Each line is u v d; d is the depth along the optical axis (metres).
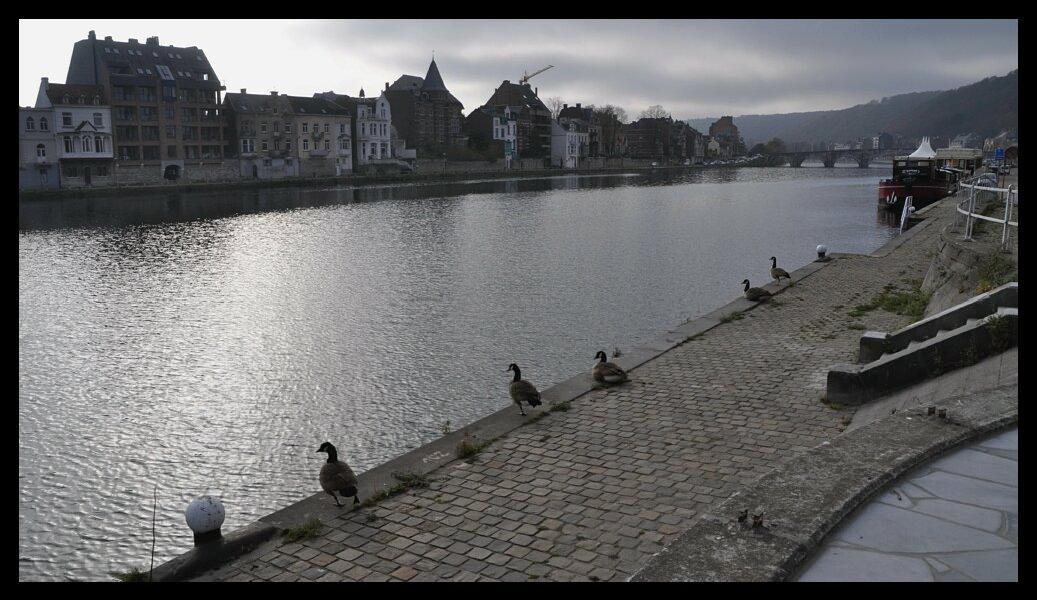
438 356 21.17
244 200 84.50
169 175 102.06
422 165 140.88
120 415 17.05
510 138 170.62
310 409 17.22
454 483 9.55
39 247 45.53
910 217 48.59
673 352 16.45
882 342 13.77
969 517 5.64
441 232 53.66
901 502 5.95
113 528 12.10
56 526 12.15
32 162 86.25
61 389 18.92
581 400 13.11
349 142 127.00
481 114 168.38
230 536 7.93
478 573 7.19
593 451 10.56
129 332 24.75
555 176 161.00
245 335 24.05
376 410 17.05
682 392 13.37
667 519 8.24
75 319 26.69
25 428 16.30
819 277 27.09
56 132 88.00
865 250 43.09
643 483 9.33
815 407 12.26
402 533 8.16
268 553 7.80
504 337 23.19
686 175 181.50
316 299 29.66
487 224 59.50
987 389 8.44
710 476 9.47
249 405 17.52
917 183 64.00
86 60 97.31
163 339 23.77
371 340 23.11
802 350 16.28
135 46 101.56
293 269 37.25
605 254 41.94
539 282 32.97
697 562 5.04
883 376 12.00
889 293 23.53
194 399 18.05
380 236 51.16
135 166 96.94
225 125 111.44
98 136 91.06
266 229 55.72
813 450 6.91
